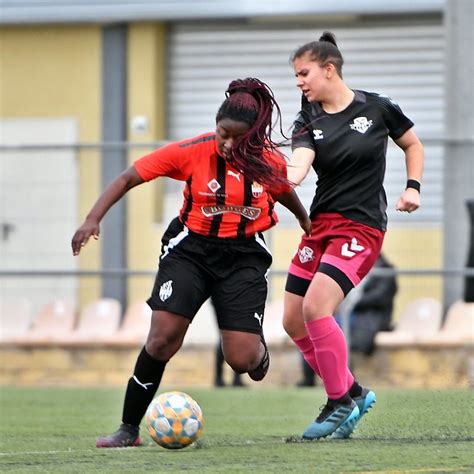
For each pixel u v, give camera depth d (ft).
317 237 76.23
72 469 63.67
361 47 209.56
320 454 67.05
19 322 169.89
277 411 112.88
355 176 74.95
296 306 78.28
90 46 213.87
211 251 71.87
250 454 68.08
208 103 213.87
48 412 115.55
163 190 165.07
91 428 97.86
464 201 154.10
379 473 59.11
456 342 151.43
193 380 163.63
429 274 154.30
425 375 152.25
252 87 69.26
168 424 71.72
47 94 215.51
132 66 212.23
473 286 152.76
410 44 207.92
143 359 73.77
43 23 213.46
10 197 166.71
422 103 207.51
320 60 75.20
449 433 76.89
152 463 65.26
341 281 74.33
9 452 76.95
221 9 208.64
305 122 75.56
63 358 165.68
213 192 70.64
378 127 75.31
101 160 165.27
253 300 72.43
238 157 68.69
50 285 169.68
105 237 164.66
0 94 217.36
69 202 165.78
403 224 159.43
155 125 211.41
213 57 213.66
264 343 73.92
